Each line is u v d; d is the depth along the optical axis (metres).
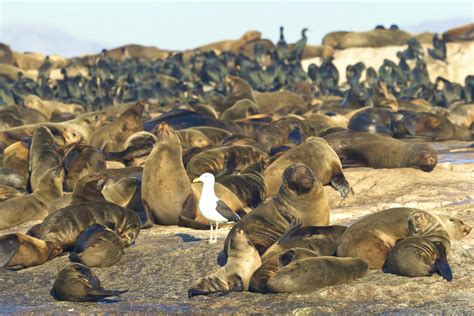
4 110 96.81
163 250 38.16
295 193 36.75
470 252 34.34
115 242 36.69
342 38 190.38
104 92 146.50
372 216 34.31
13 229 45.09
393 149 54.38
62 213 39.12
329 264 31.53
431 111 95.31
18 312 31.48
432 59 167.25
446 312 29.03
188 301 31.75
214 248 37.41
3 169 56.47
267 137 66.12
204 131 67.44
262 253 36.59
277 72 152.62
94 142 64.94
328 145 51.06
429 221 33.47
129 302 32.16
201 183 45.41
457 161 59.62
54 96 148.25
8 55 199.12
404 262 31.83
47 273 36.53
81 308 31.69
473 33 170.38
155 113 108.19
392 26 189.38
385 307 29.77
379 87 93.31
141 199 44.88
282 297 31.19
